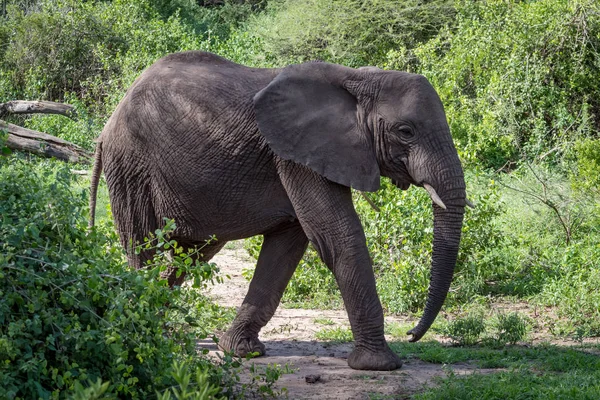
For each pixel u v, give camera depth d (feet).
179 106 35.65
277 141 33.37
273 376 27.76
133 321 23.71
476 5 110.32
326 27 125.39
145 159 36.52
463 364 34.81
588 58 92.84
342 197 33.83
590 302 44.60
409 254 48.60
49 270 23.93
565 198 62.69
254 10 172.96
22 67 118.83
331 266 33.99
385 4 123.44
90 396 16.65
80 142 96.07
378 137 33.60
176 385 24.35
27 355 22.22
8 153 27.53
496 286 51.62
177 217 36.42
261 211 35.22
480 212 51.75
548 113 92.73
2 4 144.46
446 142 33.01
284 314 46.14
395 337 40.73
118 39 122.11
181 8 163.32
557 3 94.17
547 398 28.12
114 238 26.91
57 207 25.30
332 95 34.17
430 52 105.09
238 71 36.76
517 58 91.91
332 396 29.45
